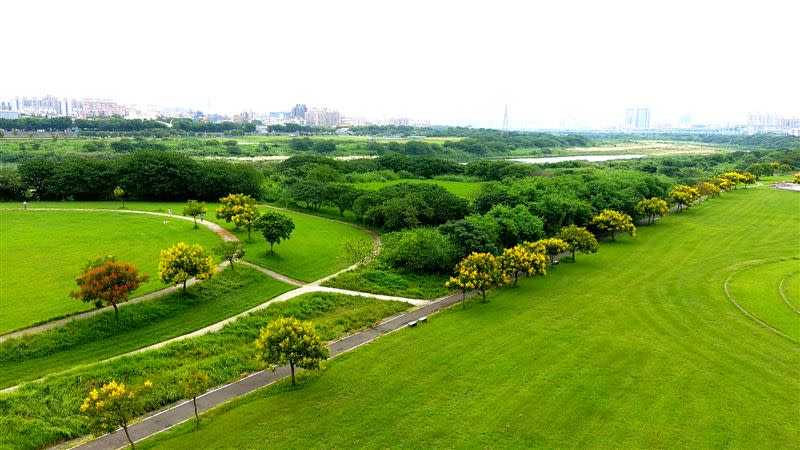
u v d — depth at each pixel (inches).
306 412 1465.3
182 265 2132.1
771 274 2731.3
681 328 2065.7
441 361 1779.0
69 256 2623.0
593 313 2231.8
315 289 2455.7
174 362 1736.0
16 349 1688.0
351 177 5826.8
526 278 2743.6
